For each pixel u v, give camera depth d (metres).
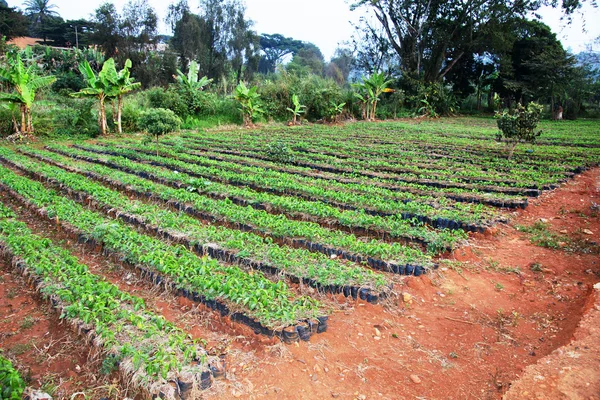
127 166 14.98
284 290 6.14
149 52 41.69
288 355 5.04
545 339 5.46
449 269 7.37
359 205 10.34
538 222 9.57
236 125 29.97
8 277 6.95
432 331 5.70
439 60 44.97
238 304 5.69
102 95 23.42
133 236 7.87
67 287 6.05
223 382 4.58
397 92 41.03
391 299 6.26
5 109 22.47
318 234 8.24
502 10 40.62
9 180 12.15
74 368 4.88
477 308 6.23
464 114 48.16
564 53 42.38
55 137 22.45
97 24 40.59
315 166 15.79
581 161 16.02
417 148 20.11
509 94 48.44
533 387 4.32
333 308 6.04
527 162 16.09
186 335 5.22
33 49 37.88
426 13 42.69
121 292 5.96
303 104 34.25
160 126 16.84
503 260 7.73
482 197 11.15
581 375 4.36
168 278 6.49
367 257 7.40
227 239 7.96
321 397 4.47
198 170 14.42
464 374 4.89
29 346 5.23
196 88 30.84
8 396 4.14
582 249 8.05
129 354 4.66
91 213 9.45
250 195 10.99
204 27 46.75
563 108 44.84
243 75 49.88
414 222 9.22
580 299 6.26
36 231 9.09
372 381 4.73
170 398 4.19
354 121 35.66
